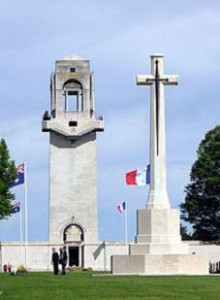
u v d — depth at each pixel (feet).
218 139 362.33
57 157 469.57
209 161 359.05
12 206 390.21
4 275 255.91
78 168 469.57
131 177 264.93
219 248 398.21
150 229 219.61
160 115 222.89
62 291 144.66
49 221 463.42
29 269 416.67
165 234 219.20
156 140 222.48
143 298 127.65
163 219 219.41
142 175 265.34
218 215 358.02
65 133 467.11
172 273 213.25
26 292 142.82
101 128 469.57
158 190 222.28
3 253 453.99
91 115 472.85
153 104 223.30
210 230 359.05
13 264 453.99
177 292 139.44
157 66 224.94
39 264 456.04
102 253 459.73
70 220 463.42
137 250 219.00
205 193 358.84
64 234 462.60
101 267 459.32
